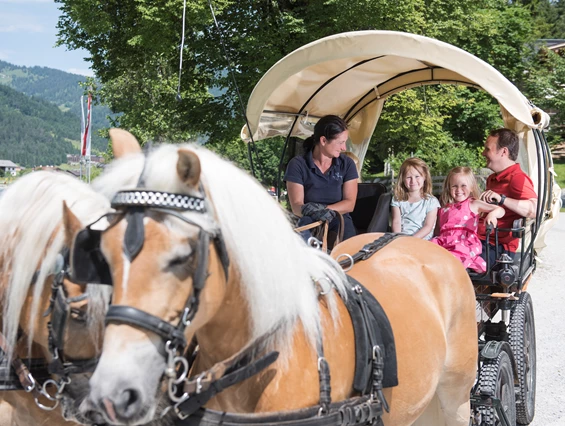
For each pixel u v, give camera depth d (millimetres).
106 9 12945
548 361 6734
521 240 4637
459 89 16188
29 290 2395
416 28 12469
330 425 2170
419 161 4645
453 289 3240
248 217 1979
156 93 14336
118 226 1751
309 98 5379
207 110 13594
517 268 4324
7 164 139875
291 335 2152
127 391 1621
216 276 1861
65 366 2348
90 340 2344
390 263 3145
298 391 2160
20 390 2541
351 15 11688
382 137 15000
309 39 12039
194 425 2104
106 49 14039
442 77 5312
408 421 2830
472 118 16469
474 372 3361
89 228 1833
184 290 1733
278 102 5215
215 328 2076
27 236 2354
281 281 2061
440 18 13758
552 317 8547
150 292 1688
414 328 2824
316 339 2223
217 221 1905
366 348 2412
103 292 2248
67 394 2377
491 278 4332
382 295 2850
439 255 3355
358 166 5594
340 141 4141
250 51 11898
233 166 2078
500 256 4375
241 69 12883
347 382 2357
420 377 2783
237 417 2088
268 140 14727
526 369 4805
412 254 3287
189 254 1733
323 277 2395
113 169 1921
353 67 5070
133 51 13828
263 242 2014
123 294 1687
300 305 2180
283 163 5727
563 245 15266
